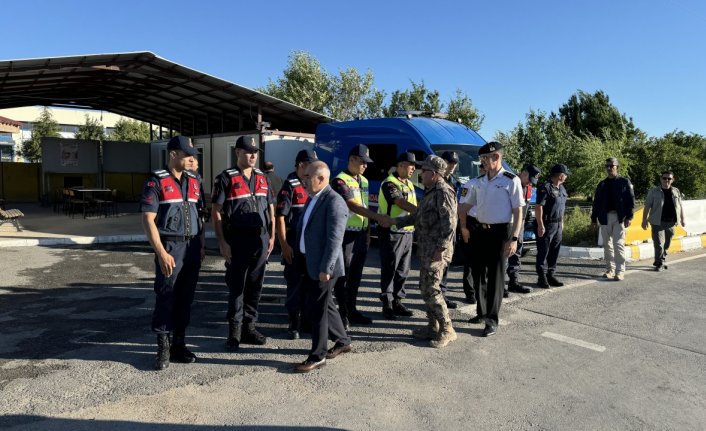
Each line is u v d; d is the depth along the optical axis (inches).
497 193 204.8
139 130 1456.7
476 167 375.6
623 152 973.2
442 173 191.9
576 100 1461.6
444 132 394.0
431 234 191.9
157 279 164.4
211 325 215.2
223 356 178.7
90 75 584.4
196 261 173.3
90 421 131.5
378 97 1087.6
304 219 171.0
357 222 208.4
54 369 164.7
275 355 180.5
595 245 411.5
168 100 741.9
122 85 665.6
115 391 149.0
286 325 215.5
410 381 160.2
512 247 204.5
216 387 153.0
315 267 165.8
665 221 340.5
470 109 888.3
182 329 172.6
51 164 811.4
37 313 227.3
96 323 213.6
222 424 131.1
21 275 302.4
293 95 1109.1
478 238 209.2
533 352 187.9
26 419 132.0
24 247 401.7
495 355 184.2
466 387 156.7
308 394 149.5
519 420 136.7
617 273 311.0
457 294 276.7
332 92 1135.6
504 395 151.6
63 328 206.4
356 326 215.8
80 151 837.8
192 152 167.6
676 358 183.8
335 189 203.9
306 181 170.9
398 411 140.3
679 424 136.1
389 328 214.1
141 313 229.5
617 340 202.1
